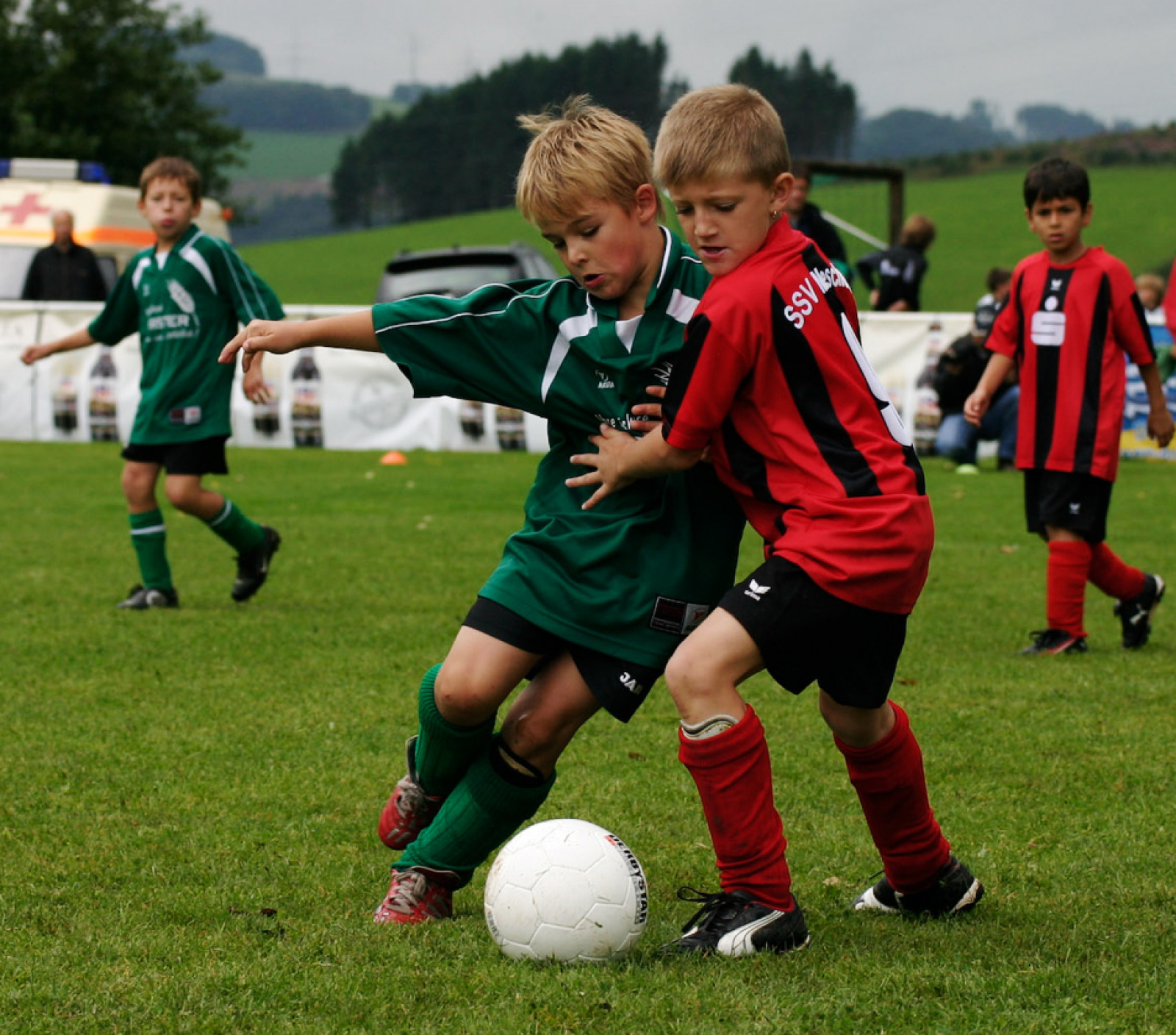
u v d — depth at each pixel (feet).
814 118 465.88
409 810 15.65
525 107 437.58
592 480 14.06
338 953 13.53
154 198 32.09
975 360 64.23
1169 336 67.77
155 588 33.17
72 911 14.89
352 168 450.30
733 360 13.07
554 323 14.47
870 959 13.29
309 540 44.27
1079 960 13.38
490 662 13.96
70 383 74.13
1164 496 56.13
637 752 21.54
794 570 12.96
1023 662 28.35
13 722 22.91
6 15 169.58
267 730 22.65
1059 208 28.60
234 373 33.04
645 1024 11.76
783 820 18.47
